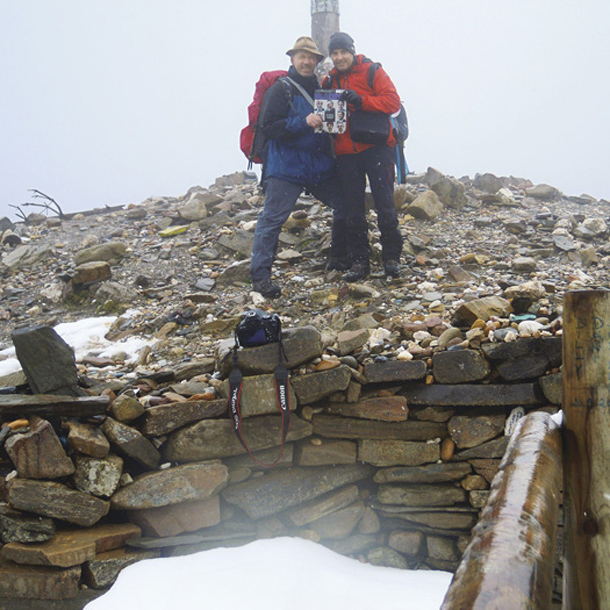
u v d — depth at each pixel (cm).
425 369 465
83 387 478
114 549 423
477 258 679
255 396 449
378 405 470
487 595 75
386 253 643
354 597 396
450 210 848
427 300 581
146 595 383
